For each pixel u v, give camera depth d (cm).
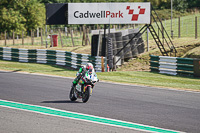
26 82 5775
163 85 6097
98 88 5394
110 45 8912
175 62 7700
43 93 4722
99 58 8106
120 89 5384
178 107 4041
